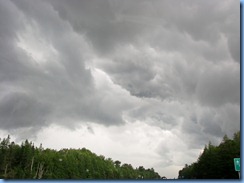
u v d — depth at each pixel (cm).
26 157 13775
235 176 9269
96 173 17812
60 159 15325
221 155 10156
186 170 18488
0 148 13625
